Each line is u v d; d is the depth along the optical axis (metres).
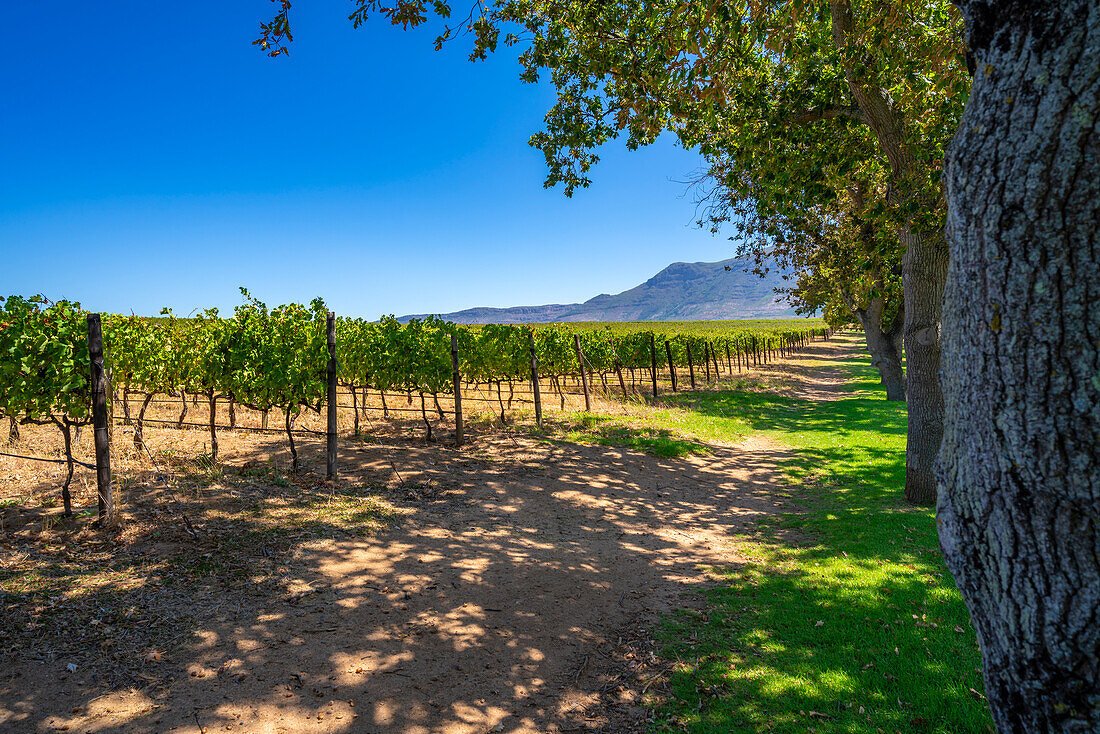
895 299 20.03
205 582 4.91
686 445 12.79
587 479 9.77
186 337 10.81
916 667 4.08
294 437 11.09
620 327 101.75
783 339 61.81
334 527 6.42
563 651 4.45
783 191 9.50
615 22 9.16
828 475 11.02
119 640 3.98
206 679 3.68
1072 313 1.55
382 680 3.86
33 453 8.49
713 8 7.96
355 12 5.03
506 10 9.65
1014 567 1.72
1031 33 1.62
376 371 12.55
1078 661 1.60
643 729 3.53
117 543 5.44
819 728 3.47
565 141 10.54
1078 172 1.53
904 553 6.42
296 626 4.41
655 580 6.02
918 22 8.07
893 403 20.91
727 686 3.96
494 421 13.88
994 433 1.74
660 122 9.66
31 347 5.80
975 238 1.79
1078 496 1.56
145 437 9.88
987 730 3.36
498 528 7.12
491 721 3.55
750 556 6.80
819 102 8.52
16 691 3.37
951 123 7.59
